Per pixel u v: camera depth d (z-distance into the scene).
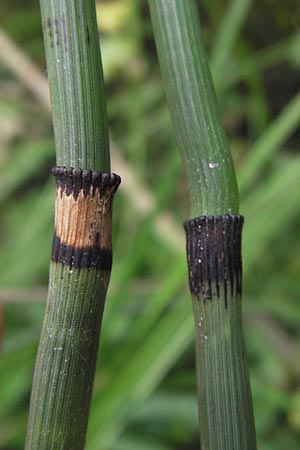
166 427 0.30
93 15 0.15
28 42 0.37
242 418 0.16
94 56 0.15
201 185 0.16
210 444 0.16
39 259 0.32
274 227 0.26
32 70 0.34
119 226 0.35
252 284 0.31
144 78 0.35
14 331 0.32
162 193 0.27
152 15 0.16
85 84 0.15
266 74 0.34
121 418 0.25
